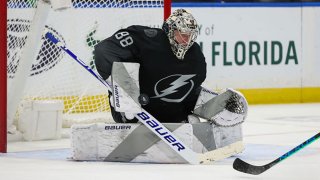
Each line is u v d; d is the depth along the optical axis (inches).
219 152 269.0
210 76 506.6
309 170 245.1
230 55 512.1
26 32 367.2
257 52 521.0
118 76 253.8
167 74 273.0
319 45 537.3
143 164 258.1
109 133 264.7
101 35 384.8
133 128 262.4
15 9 365.4
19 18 366.3
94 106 392.2
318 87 539.8
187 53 274.5
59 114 341.7
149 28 273.9
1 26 289.6
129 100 253.8
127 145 263.1
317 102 539.5
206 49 504.7
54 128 340.2
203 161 261.1
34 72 382.0
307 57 535.2
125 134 263.1
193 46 276.2
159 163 260.4
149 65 270.8
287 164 260.2
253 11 518.0
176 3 491.2
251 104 521.7
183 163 259.4
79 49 387.2
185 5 495.2
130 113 258.7
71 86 389.7
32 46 320.8
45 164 259.8
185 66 274.1
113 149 264.5
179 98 278.2
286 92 531.8
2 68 290.0
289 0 538.9
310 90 538.0
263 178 229.0
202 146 263.3
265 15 522.0
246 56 517.7
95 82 390.0
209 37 505.0
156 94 275.3
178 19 267.3
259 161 271.3
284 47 528.7
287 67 530.6
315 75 538.3
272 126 403.9
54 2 303.3
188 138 259.4
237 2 514.9
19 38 366.0
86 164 258.7
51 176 231.6
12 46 364.5
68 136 350.6
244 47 516.4
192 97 280.8
